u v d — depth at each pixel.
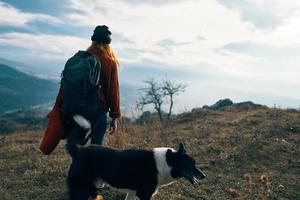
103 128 3.29
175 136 5.98
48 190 3.69
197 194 3.74
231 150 5.00
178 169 3.32
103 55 3.24
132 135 6.21
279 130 5.92
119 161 3.16
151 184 3.26
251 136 5.62
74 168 3.09
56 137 3.29
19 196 3.53
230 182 4.07
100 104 3.24
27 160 4.62
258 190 3.87
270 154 4.91
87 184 3.10
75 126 3.21
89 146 3.15
